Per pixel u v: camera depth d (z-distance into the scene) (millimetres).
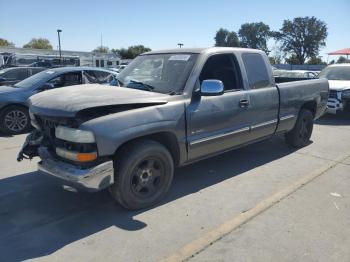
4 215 4102
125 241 3561
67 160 3857
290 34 89000
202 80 4809
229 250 3396
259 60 5762
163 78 4789
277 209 4266
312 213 4172
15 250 3406
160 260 3246
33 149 4469
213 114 4750
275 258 3279
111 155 3854
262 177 5367
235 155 6477
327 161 6184
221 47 5262
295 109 6461
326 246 3484
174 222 3945
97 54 54594
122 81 5145
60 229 3795
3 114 8188
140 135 3959
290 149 6930
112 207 4301
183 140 4445
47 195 4645
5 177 5262
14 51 49312
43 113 3875
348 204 4426
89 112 3752
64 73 9023
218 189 4883
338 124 9953
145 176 4180
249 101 5324
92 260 3252
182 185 5012
